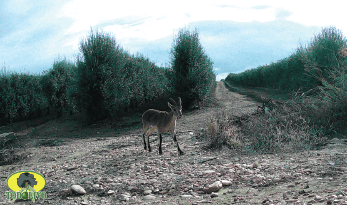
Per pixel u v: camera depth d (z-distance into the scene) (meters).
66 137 17.45
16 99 26.75
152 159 8.14
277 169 5.54
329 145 7.07
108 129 19.00
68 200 5.12
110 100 22.20
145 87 29.23
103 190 5.52
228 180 5.22
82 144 13.72
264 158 6.81
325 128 8.50
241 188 4.68
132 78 26.16
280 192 4.11
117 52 23.23
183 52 24.17
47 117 28.92
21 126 24.53
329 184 3.98
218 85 63.84
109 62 22.20
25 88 28.02
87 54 21.62
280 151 7.34
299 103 10.19
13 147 13.49
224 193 4.52
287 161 6.11
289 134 8.08
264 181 4.83
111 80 22.19
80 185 6.00
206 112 19.70
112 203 4.71
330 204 3.09
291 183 4.46
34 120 27.72
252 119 9.74
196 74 24.31
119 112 25.58
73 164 8.85
